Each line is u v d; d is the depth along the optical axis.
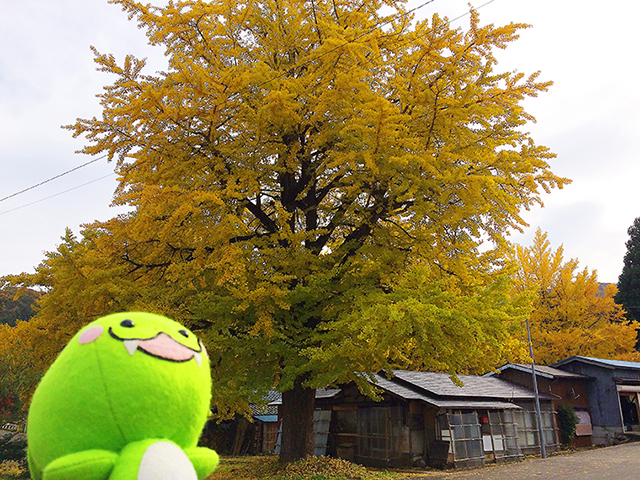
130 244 9.20
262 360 9.35
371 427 16.27
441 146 9.09
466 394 16.33
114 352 1.67
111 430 1.60
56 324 8.72
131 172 8.76
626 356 25.42
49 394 1.66
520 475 11.35
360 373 9.50
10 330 13.24
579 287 25.64
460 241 9.98
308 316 9.44
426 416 15.54
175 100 8.27
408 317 6.43
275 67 10.37
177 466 1.59
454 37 9.08
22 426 13.59
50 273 8.62
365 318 6.53
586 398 21.77
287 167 9.84
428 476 11.89
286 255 9.05
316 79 9.19
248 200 9.92
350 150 9.17
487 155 8.23
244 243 8.91
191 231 8.27
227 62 9.87
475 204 8.63
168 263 9.68
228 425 22.95
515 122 9.52
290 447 10.96
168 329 1.89
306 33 10.23
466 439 15.18
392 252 9.43
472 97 8.83
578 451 18.33
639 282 33.81
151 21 8.87
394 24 10.60
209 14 8.80
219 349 8.83
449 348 7.07
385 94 10.70
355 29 8.75
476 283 9.67
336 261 9.91
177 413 1.71
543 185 9.91
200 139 9.02
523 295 7.83
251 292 7.78
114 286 8.02
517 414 18.27
